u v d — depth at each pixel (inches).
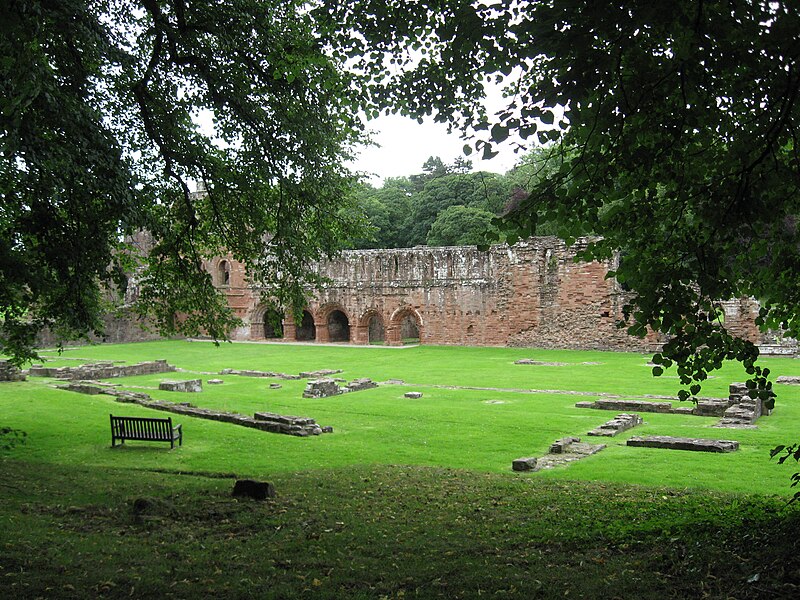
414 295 2223.2
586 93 252.5
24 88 342.6
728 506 378.9
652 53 281.9
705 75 264.4
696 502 399.5
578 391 1111.6
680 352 295.7
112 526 366.3
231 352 1991.9
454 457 633.0
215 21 555.2
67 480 497.7
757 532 296.5
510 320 2076.8
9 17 279.7
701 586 248.4
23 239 557.6
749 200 266.5
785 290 328.5
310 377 1386.6
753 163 266.2
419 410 922.1
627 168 279.4
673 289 293.0
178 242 621.3
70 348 2062.0
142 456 633.0
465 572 284.8
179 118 623.8
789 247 315.6
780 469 538.9
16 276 513.0
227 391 1171.3
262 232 660.7
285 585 274.5
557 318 2005.4
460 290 2154.3
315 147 621.0
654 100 271.9
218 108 612.7
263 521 373.7
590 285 1952.5
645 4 244.7
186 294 647.1
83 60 545.0
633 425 783.7
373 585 275.1
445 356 1812.3
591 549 308.3
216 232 682.2
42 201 517.0
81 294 556.7
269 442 706.2
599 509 389.1
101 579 279.1
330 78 497.0
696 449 629.0
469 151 274.1
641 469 548.4
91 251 533.6
